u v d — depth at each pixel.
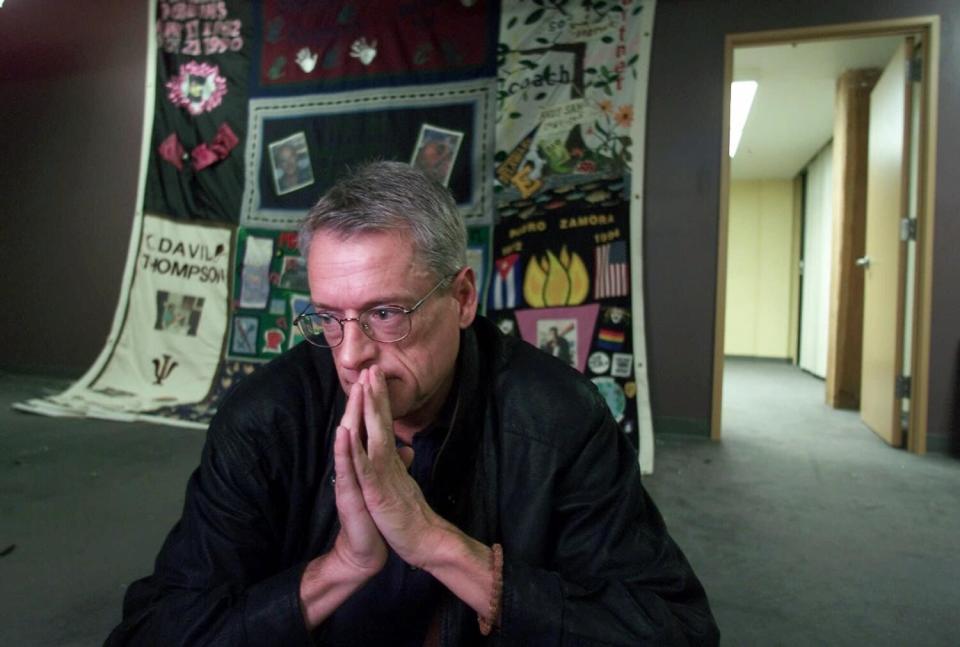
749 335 7.53
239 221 3.20
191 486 0.67
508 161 2.84
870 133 3.26
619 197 2.73
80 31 3.70
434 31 2.96
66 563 1.50
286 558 0.69
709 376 2.80
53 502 1.90
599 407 0.70
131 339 3.31
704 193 2.78
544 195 2.80
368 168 0.62
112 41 3.64
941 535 1.75
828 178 5.57
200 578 0.61
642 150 2.73
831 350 3.97
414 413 0.69
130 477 2.14
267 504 0.66
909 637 1.23
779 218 7.41
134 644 0.60
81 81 3.74
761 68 3.98
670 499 2.04
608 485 0.65
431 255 0.59
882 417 2.93
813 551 1.64
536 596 0.55
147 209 3.36
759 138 5.65
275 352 3.09
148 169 3.37
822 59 3.81
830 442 2.84
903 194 2.74
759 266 7.48
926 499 2.05
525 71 2.84
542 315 2.76
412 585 0.68
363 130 3.03
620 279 2.70
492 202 2.85
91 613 1.28
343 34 3.08
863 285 3.88
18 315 3.96
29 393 3.50
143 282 3.33
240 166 3.22
